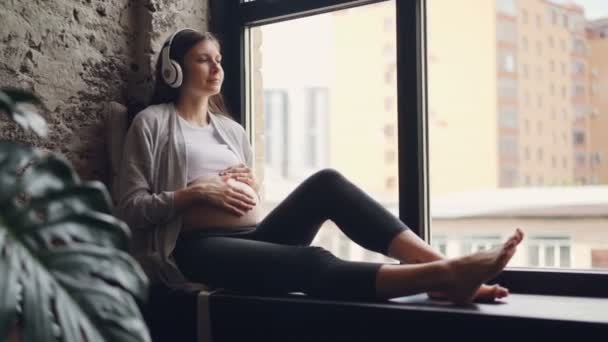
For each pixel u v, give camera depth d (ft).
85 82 6.84
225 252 5.64
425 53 7.02
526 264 6.61
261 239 6.08
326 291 5.24
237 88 8.13
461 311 4.73
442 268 4.91
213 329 5.62
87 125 6.85
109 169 7.04
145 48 7.35
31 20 6.27
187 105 6.82
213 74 6.74
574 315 4.58
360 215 5.57
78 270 3.35
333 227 7.15
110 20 7.12
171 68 6.66
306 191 5.90
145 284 3.56
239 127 7.25
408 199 6.88
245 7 8.11
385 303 5.09
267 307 5.36
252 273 5.47
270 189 8.58
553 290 6.14
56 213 3.47
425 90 7.00
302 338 5.26
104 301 3.32
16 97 3.92
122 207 6.09
